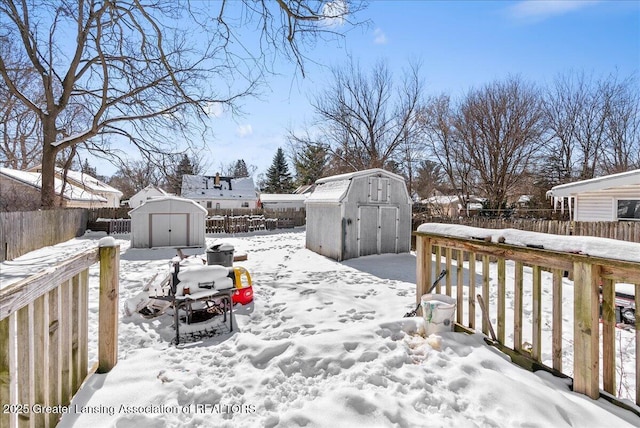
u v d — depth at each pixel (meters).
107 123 12.38
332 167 24.77
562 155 22.20
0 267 7.79
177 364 2.87
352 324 4.12
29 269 7.54
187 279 3.83
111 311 2.74
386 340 2.98
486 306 3.13
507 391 2.25
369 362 2.64
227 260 6.45
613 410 2.09
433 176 24.22
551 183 21.67
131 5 8.34
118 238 15.25
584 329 2.27
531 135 18.59
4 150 17.58
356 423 1.99
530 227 9.69
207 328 4.02
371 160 23.19
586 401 2.19
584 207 10.00
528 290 6.02
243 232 20.17
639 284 2.08
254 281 6.49
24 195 17.17
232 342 3.34
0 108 15.06
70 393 2.20
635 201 9.16
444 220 12.34
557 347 2.51
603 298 2.25
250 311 4.63
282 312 4.60
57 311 2.01
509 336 3.74
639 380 2.09
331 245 9.68
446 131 20.84
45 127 12.91
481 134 19.14
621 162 21.41
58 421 2.01
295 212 23.42
